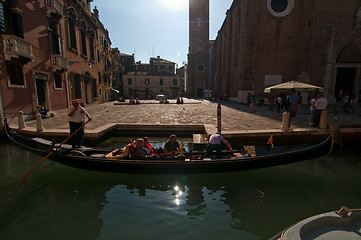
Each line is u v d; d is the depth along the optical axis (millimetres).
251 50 20203
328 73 19219
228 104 22594
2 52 9141
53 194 4562
